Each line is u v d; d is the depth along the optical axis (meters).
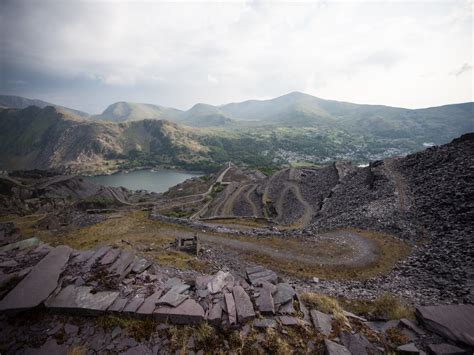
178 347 6.75
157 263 17.34
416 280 15.68
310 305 9.29
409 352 6.92
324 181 65.56
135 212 37.28
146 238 26.23
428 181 30.38
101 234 27.91
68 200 114.12
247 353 6.62
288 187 74.31
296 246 23.59
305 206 55.34
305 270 19.20
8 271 9.34
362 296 13.70
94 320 7.50
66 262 9.78
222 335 7.11
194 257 20.19
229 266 19.69
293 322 7.73
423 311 8.55
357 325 8.33
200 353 6.63
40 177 153.75
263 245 24.14
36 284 8.32
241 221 44.75
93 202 90.06
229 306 7.98
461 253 16.89
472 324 7.78
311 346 7.02
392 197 30.00
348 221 28.58
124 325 7.27
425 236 21.73
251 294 8.88
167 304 7.91
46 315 7.61
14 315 7.44
